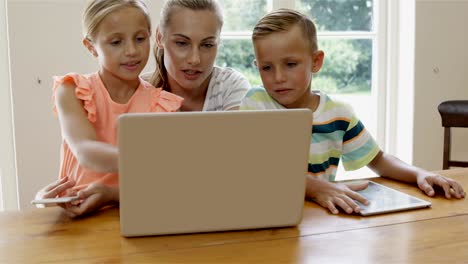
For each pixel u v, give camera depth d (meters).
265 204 0.80
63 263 0.69
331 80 2.56
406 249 0.74
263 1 2.41
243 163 0.77
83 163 1.05
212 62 1.33
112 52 1.16
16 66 1.93
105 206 0.95
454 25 2.39
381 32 2.52
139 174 0.75
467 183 1.10
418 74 2.39
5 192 2.01
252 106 1.26
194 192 0.77
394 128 2.56
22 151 1.98
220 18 1.32
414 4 2.35
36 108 1.97
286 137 0.78
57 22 1.94
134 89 1.29
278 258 0.71
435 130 2.45
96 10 1.15
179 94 1.46
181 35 1.26
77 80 1.19
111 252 0.73
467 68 2.44
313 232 0.81
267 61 1.15
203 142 0.75
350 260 0.70
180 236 0.79
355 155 1.27
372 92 2.60
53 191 0.95
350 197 0.95
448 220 0.87
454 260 0.71
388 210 0.90
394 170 1.14
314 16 2.51
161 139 0.73
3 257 0.71
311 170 1.25
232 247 0.75
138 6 1.16
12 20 1.90
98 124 1.23
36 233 0.80
